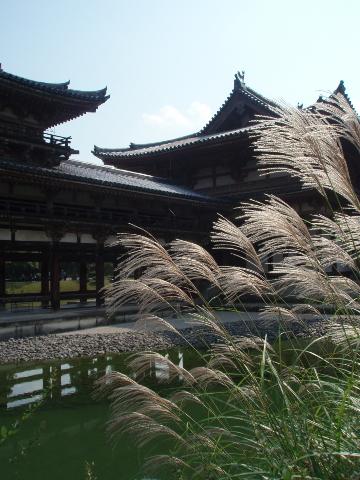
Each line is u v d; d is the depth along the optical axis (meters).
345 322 3.36
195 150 28.94
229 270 3.45
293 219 3.24
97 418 8.30
